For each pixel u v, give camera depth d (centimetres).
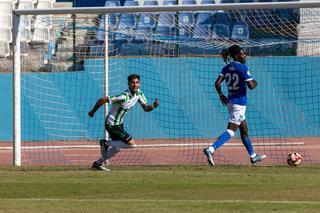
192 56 7144
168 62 7144
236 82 4550
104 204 3105
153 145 6581
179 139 7100
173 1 9475
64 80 7119
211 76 7112
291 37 7250
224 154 5844
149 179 3950
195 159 5572
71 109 7112
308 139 6944
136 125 7094
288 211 2900
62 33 7319
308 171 4300
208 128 7125
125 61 7112
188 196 3347
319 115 7075
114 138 4497
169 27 7769
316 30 7156
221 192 3453
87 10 4988
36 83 7094
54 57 7338
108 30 5956
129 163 5325
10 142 7356
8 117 7431
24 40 7662
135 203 3127
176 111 7144
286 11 7256
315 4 4738
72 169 4556
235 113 4578
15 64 5028
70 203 3144
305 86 7075
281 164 4947
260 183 3747
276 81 7112
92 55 7188
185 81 7138
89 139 7069
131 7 4934
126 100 4466
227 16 7675
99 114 7050
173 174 4162
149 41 7294
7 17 9100
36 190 3603
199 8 4878
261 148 6278
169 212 2886
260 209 2948
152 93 7138
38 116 7075
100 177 4069
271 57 7112
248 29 7500
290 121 7094
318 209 2948
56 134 7094
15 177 4116
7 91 7431
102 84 7119
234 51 4566
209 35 7594
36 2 9694
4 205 3098
